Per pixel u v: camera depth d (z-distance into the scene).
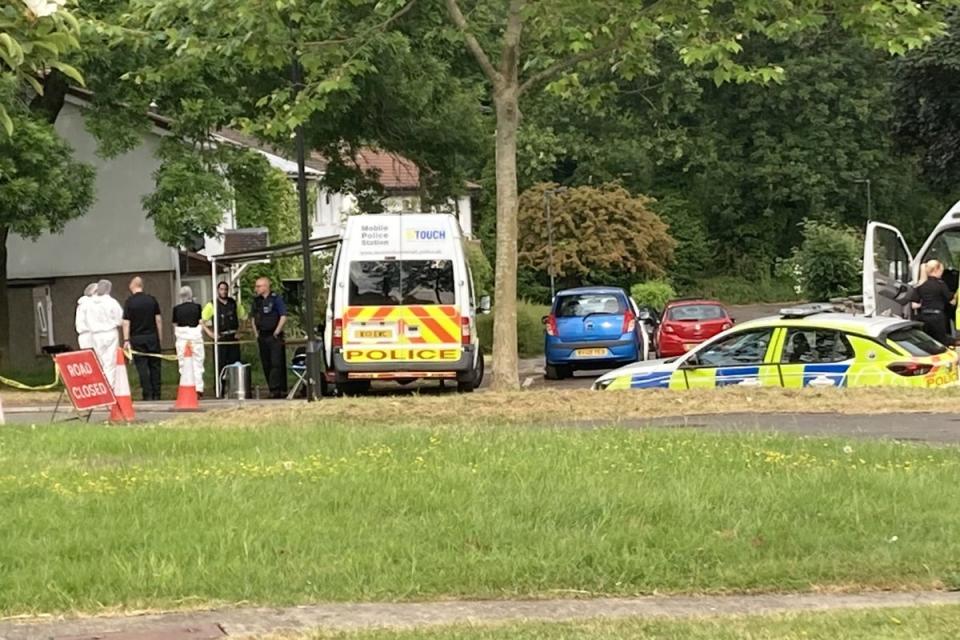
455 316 20.69
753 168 69.44
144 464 10.17
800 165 68.31
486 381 26.48
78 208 25.19
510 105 16.09
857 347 15.34
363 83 25.69
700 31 15.50
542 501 8.34
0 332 27.92
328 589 6.79
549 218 51.19
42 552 7.27
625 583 7.01
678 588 7.02
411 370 20.64
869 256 21.28
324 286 32.97
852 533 7.84
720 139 69.19
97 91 24.75
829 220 66.19
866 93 67.69
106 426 13.52
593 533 7.72
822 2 15.22
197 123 24.98
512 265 16.16
